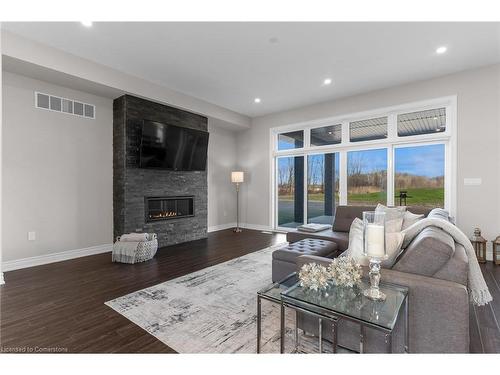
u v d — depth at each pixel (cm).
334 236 349
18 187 339
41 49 313
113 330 194
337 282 151
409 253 157
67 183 386
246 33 295
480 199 383
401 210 328
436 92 417
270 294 162
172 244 481
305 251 279
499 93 370
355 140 520
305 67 381
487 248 377
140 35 298
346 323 163
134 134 427
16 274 317
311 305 142
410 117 457
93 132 413
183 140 489
